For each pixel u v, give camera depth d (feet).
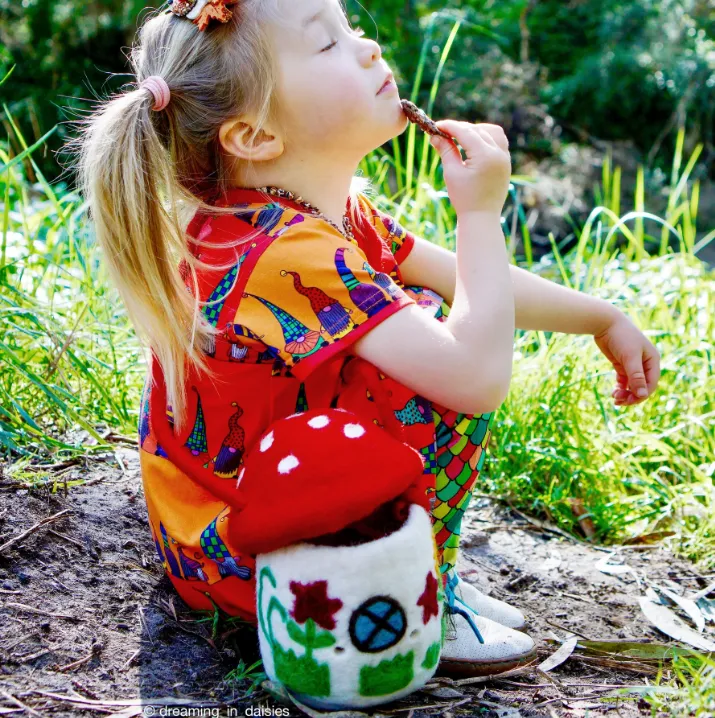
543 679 5.00
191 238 4.82
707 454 7.71
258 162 4.89
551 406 7.93
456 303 4.52
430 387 4.37
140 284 4.63
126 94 4.86
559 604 6.03
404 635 4.08
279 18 4.65
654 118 28.73
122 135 4.67
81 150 5.24
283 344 4.37
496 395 4.42
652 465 7.98
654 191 25.63
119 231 4.66
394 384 4.56
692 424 8.01
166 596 5.24
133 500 6.14
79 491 6.11
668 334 8.54
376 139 4.85
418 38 26.27
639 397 5.79
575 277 9.99
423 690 4.71
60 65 26.05
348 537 4.04
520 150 26.43
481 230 4.62
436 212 10.53
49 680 4.36
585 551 6.86
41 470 6.31
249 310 4.46
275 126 4.78
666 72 28.27
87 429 6.60
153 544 5.73
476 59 27.02
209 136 4.87
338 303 4.39
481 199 4.66
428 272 5.75
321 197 4.96
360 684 4.08
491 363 4.38
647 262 10.04
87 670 4.49
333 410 4.30
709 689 4.57
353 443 4.05
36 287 8.03
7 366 6.97
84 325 7.82
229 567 4.63
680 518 7.13
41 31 26.18
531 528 7.20
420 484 4.24
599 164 25.96
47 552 5.34
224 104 4.77
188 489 4.80
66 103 23.80
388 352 4.35
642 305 9.29
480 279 4.51
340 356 4.48
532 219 19.70
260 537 4.04
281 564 4.08
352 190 5.53
